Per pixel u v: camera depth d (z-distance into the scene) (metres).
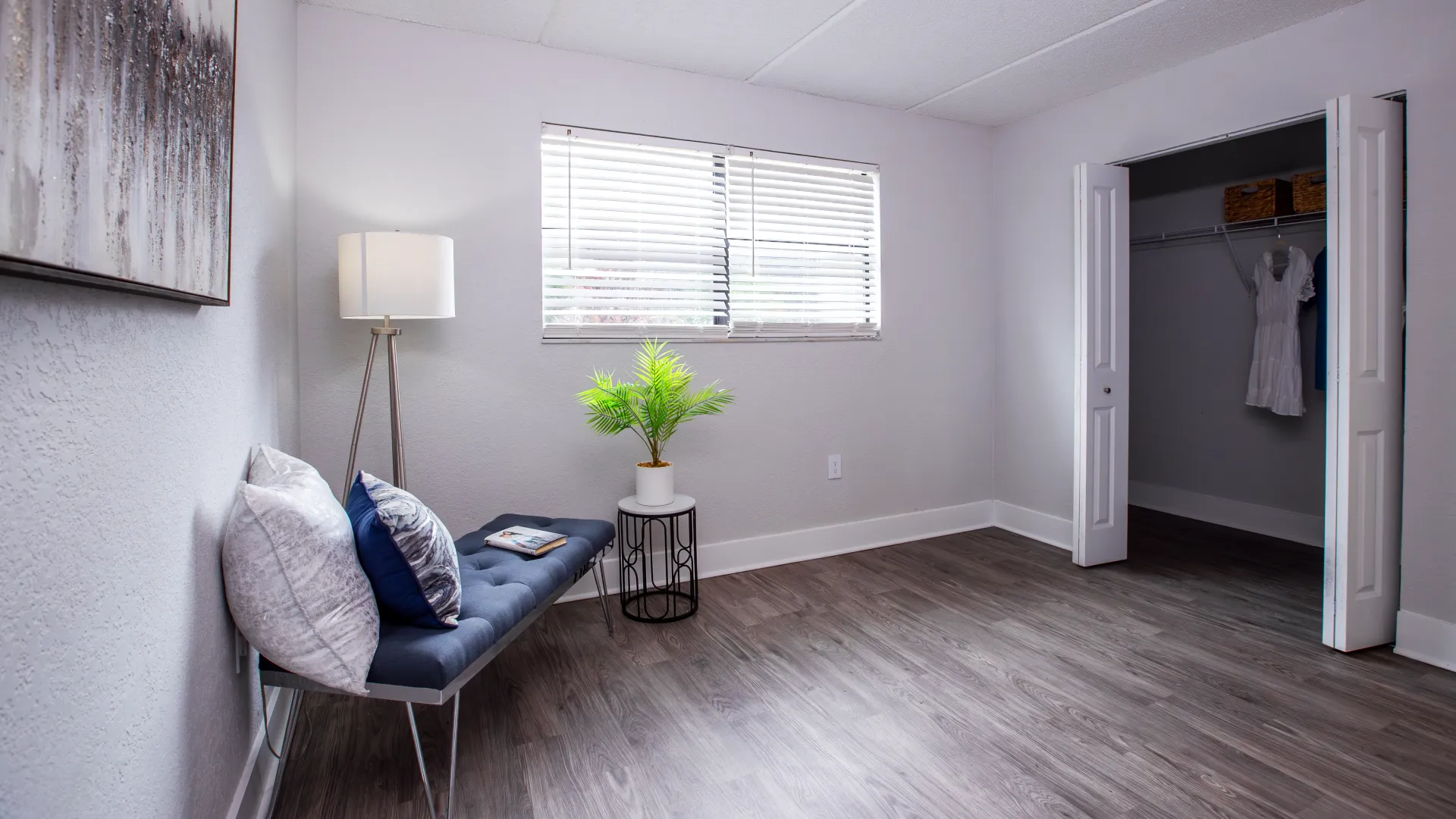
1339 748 1.87
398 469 2.46
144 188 0.90
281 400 2.22
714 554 3.36
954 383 4.02
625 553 3.13
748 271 3.40
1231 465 4.19
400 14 2.62
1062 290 3.71
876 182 3.73
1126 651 2.49
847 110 3.62
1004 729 1.99
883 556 3.63
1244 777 1.75
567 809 1.65
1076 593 3.07
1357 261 2.35
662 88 3.14
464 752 1.88
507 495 2.91
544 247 2.96
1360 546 2.43
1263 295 3.85
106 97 0.78
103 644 0.85
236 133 1.58
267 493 1.43
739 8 2.61
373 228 2.65
